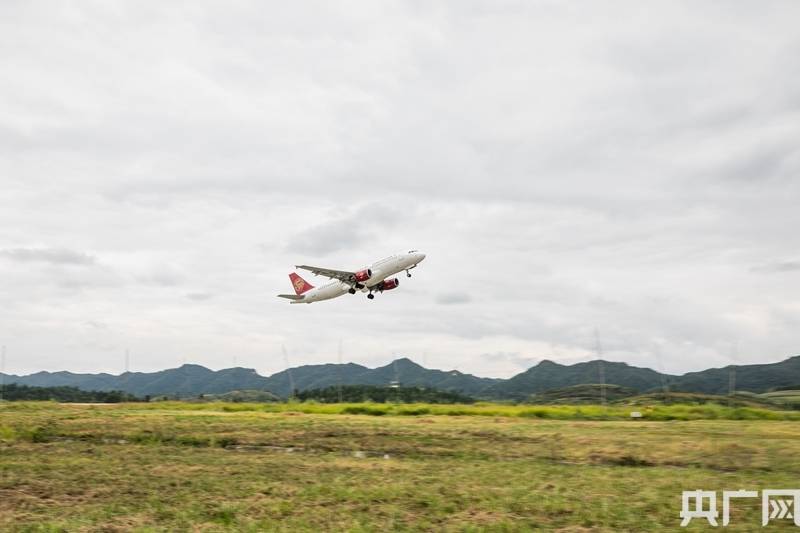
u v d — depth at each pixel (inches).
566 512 890.1
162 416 2171.5
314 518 868.6
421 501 956.6
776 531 792.9
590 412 2149.4
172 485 1114.7
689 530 796.0
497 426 1758.1
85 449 1583.4
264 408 2645.2
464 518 867.4
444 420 1991.9
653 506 912.3
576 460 1344.7
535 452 1414.9
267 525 834.2
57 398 5265.8
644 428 1653.5
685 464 1254.3
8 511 930.7
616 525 821.2
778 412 2028.8
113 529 826.2
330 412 2452.0
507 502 943.0
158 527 832.3
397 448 1523.1
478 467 1269.7
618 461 1311.5
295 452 1533.0
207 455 1477.6
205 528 824.9
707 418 1974.7
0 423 1927.9
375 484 1098.7
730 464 1221.1
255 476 1190.3
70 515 906.1
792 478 1093.8
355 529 805.2
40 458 1432.1
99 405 2837.1
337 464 1322.6
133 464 1343.5
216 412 2491.4
